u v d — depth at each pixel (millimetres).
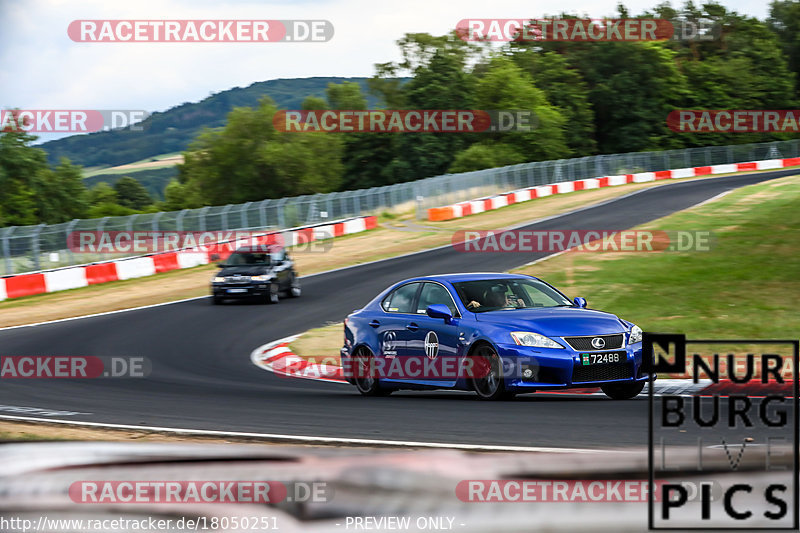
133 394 42812
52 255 116938
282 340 65188
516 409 32281
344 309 81500
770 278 66062
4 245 111188
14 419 34938
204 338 67875
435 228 159125
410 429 28672
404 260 117875
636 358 35000
